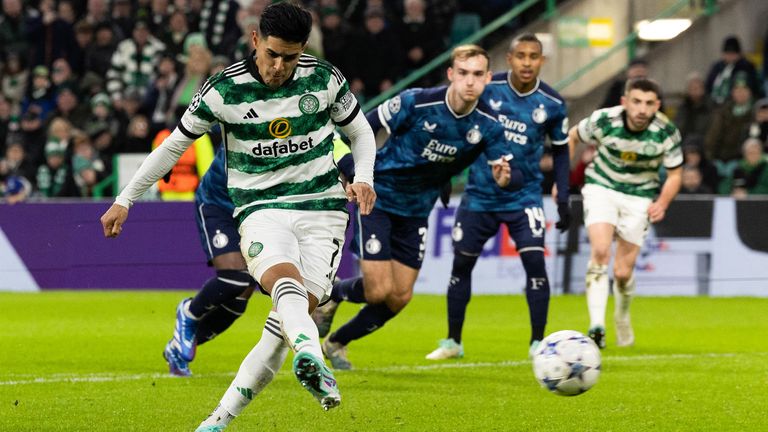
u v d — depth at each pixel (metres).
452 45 56.09
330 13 52.91
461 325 25.64
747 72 50.38
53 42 56.25
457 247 25.86
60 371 22.88
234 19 53.75
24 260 44.00
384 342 28.70
